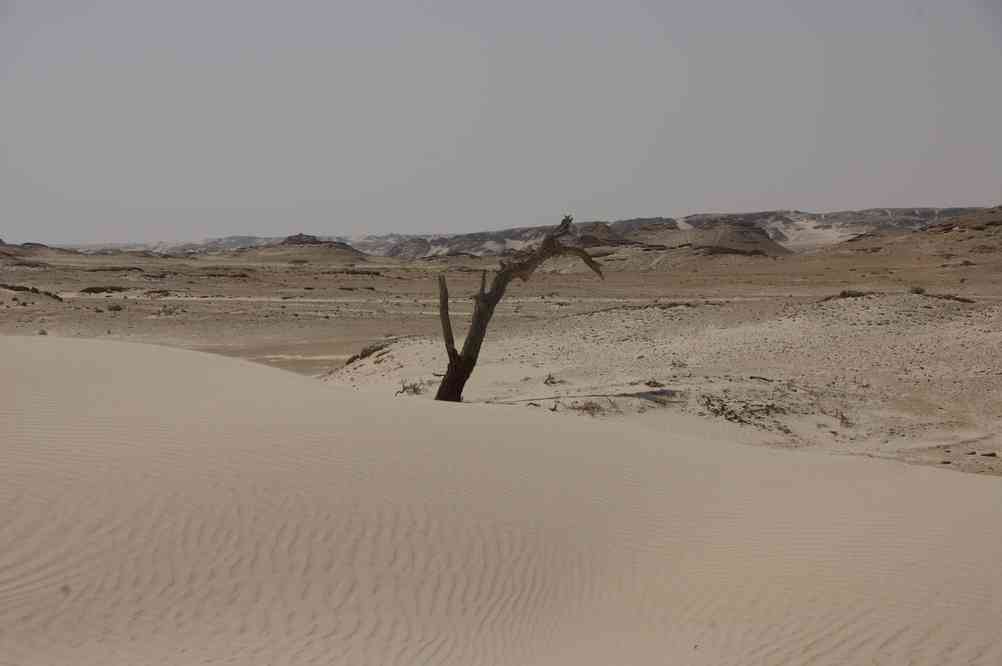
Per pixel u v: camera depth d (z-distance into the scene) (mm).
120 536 8469
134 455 10273
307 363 39062
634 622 8117
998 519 10039
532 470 11562
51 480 9383
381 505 9719
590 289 76750
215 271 93250
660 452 13516
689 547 9664
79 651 6984
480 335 24312
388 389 28750
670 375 28250
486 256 154375
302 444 11219
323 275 92938
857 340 32469
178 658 7023
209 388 14914
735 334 34656
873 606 7852
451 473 10938
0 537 8242
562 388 27141
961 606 7773
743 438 21062
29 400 12672
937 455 20281
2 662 6719
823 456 14289
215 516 8984
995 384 26578
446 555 8992
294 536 8852
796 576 8586
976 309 36344
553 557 9273
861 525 9906
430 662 7281
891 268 90062
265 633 7500
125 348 19250
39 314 48094
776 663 7125
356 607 8016
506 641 7758
